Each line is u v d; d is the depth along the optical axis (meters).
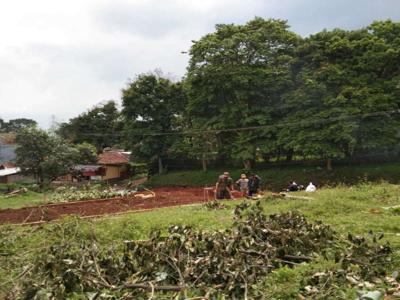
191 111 34.78
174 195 20.97
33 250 7.42
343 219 10.04
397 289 5.05
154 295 4.93
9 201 22.73
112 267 5.71
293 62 30.38
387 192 14.18
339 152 27.56
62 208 16.42
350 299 4.76
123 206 16.58
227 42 31.36
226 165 37.72
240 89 31.16
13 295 5.02
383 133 27.44
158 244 6.05
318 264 6.09
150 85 38.25
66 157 33.47
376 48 27.88
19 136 32.50
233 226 7.54
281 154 33.91
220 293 4.94
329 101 27.28
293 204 12.37
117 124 50.06
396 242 7.31
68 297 5.26
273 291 5.08
